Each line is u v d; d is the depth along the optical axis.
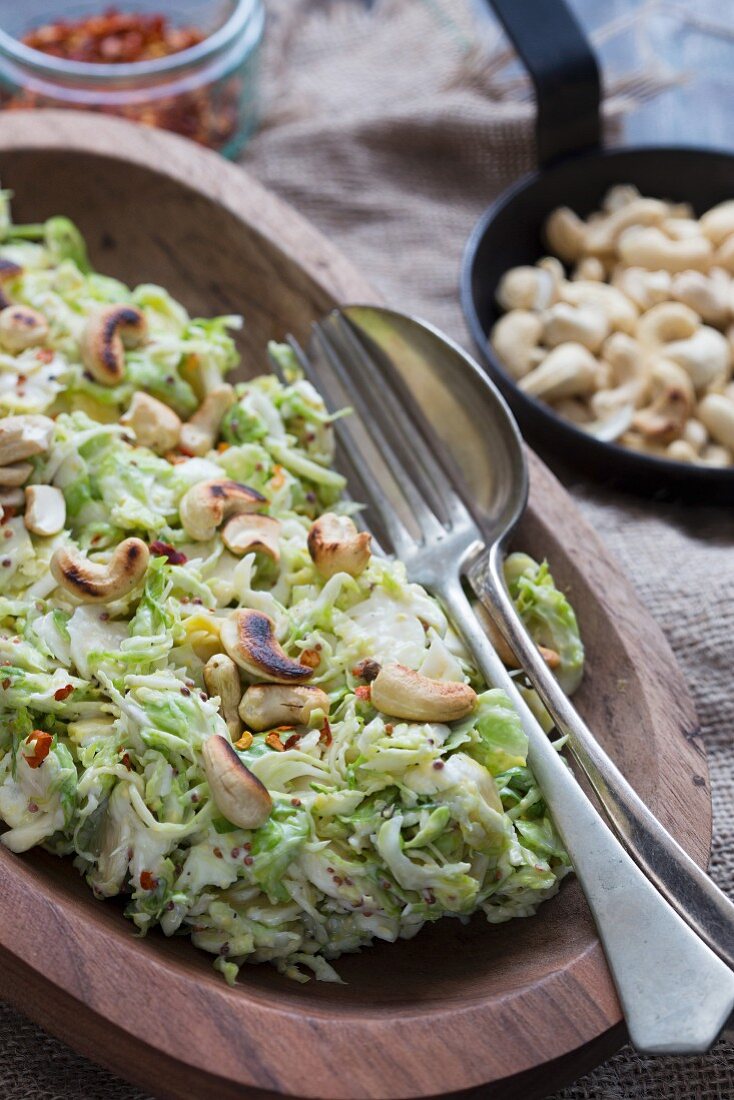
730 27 0.94
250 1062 0.50
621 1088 0.57
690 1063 0.57
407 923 0.55
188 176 0.71
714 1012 0.51
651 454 0.72
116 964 0.51
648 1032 0.51
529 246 0.80
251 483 0.62
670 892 0.54
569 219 0.79
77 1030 0.51
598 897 0.53
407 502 0.64
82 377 0.63
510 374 0.75
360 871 0.54
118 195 0.72
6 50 0.81
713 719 0.63
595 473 0.71
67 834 0.55
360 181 0.84
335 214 0.83
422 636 0.58
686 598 0.66
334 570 0.58
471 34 0.89
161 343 0.64
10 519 0.59
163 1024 0.51
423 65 0.89
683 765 0.57
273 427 0.64
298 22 0.91
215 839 0.54
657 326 0.75
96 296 0.67
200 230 0.72
